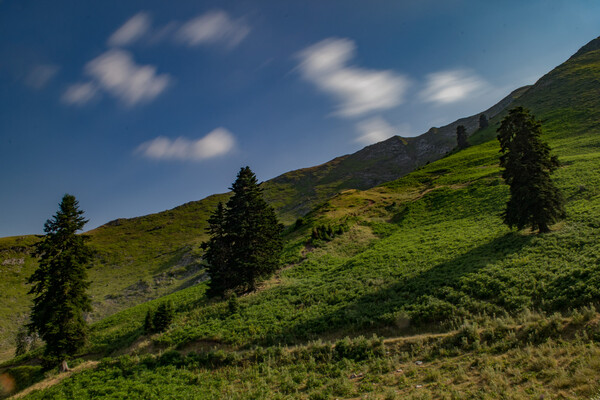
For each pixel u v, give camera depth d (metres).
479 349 15.47
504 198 49.81
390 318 21.67
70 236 30.30
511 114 30.05
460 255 31.20
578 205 34.19
